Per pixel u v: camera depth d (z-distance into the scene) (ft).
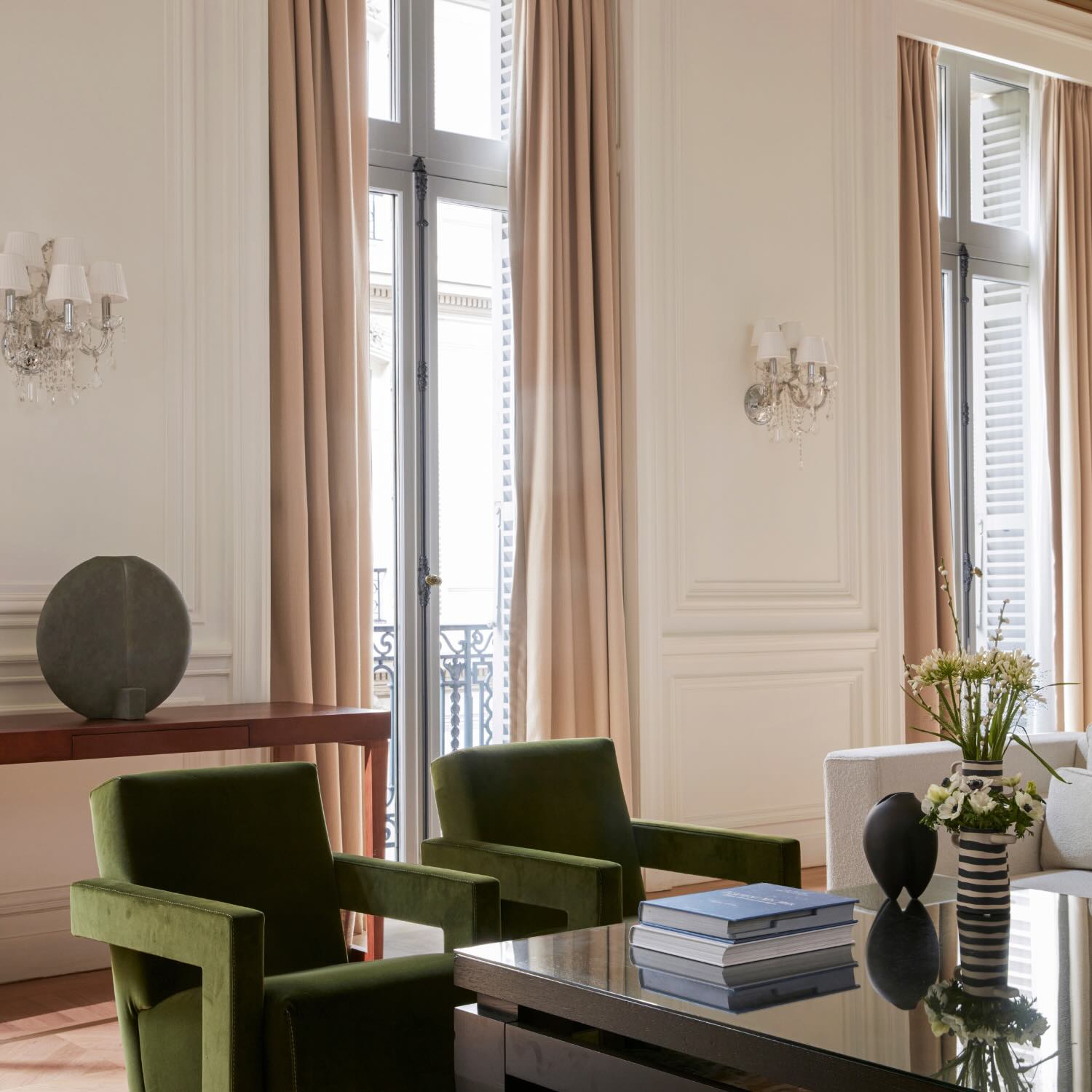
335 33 15.20
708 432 18.39
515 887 9.13
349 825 14.75
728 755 18.28
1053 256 23.00
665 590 17.81
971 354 22.61
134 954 7.95
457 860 9.52
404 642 16.43
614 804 10.47
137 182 13.74
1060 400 22.85
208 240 14.14
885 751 12.53
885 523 20.01
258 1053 7.09
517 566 16.85
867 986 6.67
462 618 17.03
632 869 10.35
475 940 8.27
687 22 18.48
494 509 17.34
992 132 23.24
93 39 13.55
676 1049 6.10
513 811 9.93
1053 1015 6.25
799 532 19.26
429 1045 7.67
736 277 18.81
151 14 13.88
